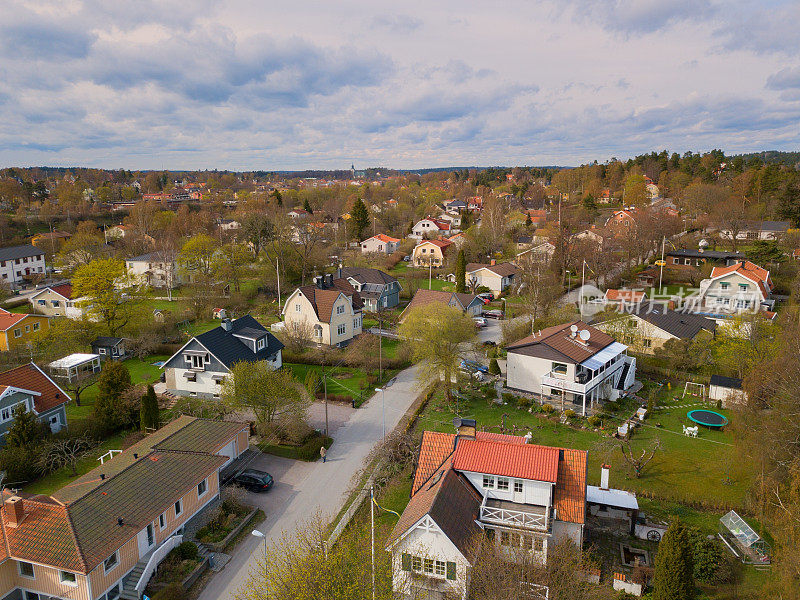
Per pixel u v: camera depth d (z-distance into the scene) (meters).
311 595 22.58
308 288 69.25
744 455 36.41
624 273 93.81
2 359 58.84
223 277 92.50
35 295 82.88
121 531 27.56
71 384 54.88
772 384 36.41
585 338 52.34
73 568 24.98
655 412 49.12
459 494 28.94
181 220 142.00
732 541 31.34
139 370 59.31
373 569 23.25
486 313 83.69
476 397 52.62
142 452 34.91
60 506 27.67
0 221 137.38
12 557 26.00
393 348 67.25
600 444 42.72
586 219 145.38
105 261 66.00
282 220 110.62
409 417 48.31
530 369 52.19
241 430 40.88
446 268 111.38
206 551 30.89
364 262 116.12
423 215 187.12
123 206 190.62
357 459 41.28
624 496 33.06
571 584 24.45
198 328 75.94
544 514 28.89
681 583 24.17
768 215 123.25
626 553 30.83
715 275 77.06
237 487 37.22
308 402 46.78
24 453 37.56
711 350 58.94
